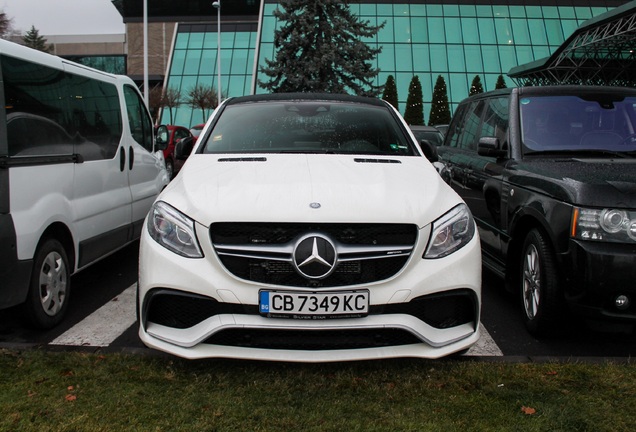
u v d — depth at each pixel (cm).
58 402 291
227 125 458
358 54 3062
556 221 376
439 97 3606
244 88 4541
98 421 273
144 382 315
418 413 287
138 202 600
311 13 3036
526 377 329
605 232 351
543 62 3039
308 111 475
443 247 320
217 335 308
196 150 428
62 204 429
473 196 551
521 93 530
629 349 390
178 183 358
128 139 581
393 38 3903
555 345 397
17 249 369
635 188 357
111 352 359
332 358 301
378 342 310
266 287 303
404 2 4059
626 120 505
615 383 322
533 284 411
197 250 311
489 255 518
